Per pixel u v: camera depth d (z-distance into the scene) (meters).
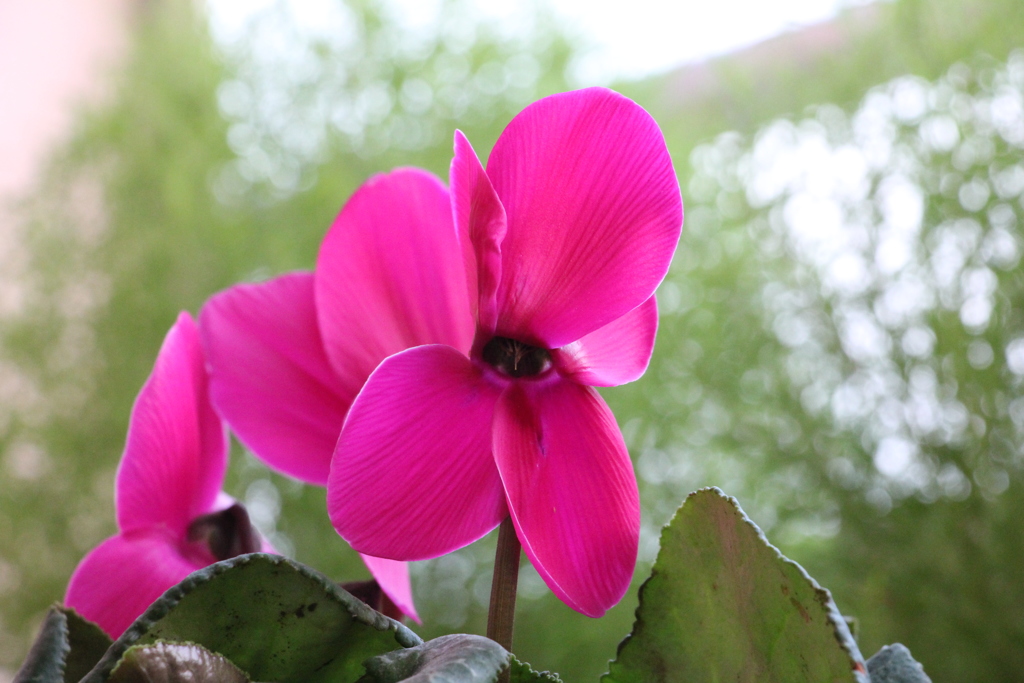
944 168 1.90
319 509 2.19
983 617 1.58
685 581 0.29
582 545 0.29
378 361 0.33
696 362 2.24
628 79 2.69
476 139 2.64
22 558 2.39
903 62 2.07
